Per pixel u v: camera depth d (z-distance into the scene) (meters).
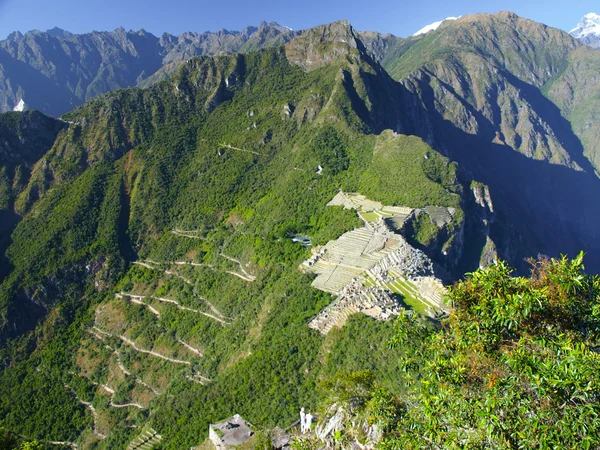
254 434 70.38
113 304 160.50
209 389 93.81
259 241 149.38
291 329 97.94
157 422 91.50
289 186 172.50
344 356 81.44
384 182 161.12
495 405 21.16
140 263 176.25
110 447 108.81
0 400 132.75
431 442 24.59
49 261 170.38
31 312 159.00
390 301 91.00
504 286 24.95
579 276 23.48
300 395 79.75
